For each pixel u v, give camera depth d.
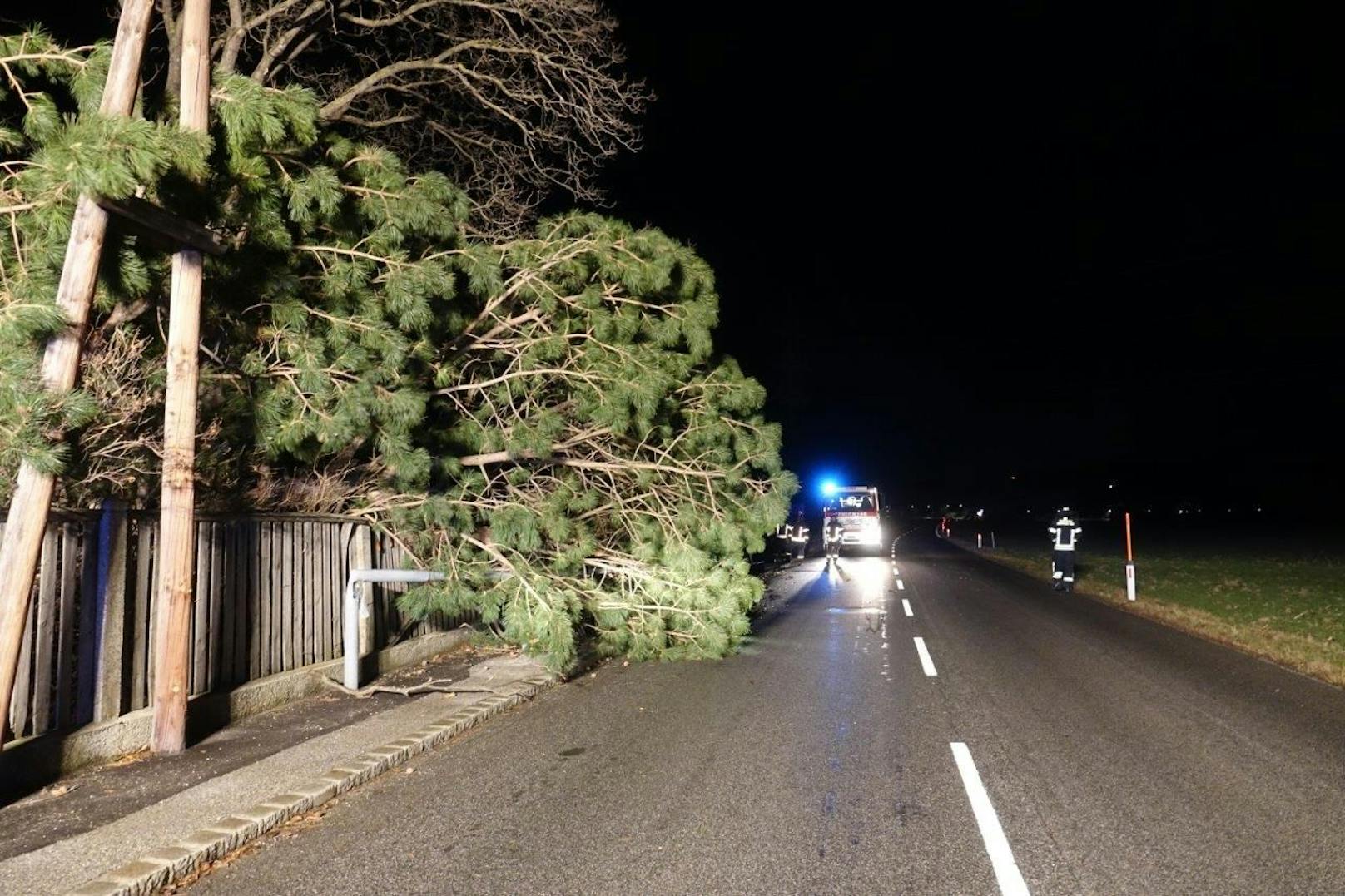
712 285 12.12
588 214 11.47
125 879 4.68
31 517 5.77
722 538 11.40
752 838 5.43
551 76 13.73
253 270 8.40
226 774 6.52
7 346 5.83
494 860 5.13
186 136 6.54
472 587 9.90
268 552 8.79
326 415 8.35
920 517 136.88
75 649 6.72
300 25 12.64
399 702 8.85
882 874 4.91
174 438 7.16
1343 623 14.20
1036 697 9.30
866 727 8.06
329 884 4.83
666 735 7.86
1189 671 10.77
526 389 11.23
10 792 5.97
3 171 7.23
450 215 9.76
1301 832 5.50
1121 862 5.06
